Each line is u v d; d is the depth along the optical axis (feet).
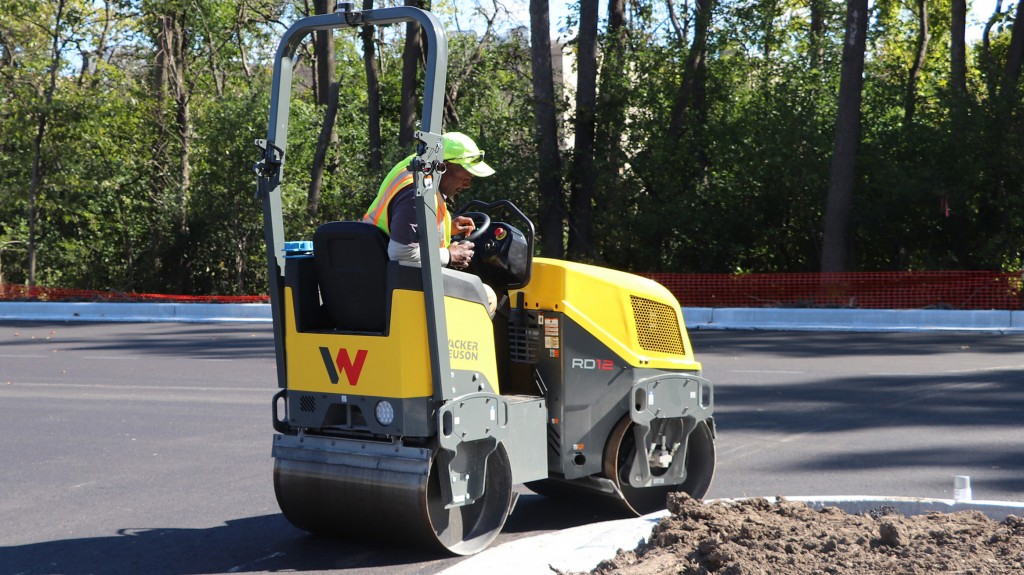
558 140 87.97
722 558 13.15
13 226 106.22
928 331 58.39
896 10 98.27
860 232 77.87
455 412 15.80
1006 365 42.45
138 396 37.17
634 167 83.66
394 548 17.54
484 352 16.75
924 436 27.73
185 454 26.71
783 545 13.61
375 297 16.15
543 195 80.23
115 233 103.19
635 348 19.01
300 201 88.58
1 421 32.07
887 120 80.53
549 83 80.28
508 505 17.17
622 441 19.53
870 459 24.90
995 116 72.49
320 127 95.76
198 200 95.40
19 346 56.80
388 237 16.24
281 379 17.37
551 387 18.48
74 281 102.89
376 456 16.08
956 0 78.13
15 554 17.84
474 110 100.78
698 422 20.08
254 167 16.80
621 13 86.07
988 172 72.59
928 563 12.77
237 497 21.98
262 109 93.86
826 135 77.77
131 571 16.72
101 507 21.22
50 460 26.09
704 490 20.47
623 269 84.02
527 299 18.69
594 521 19.65
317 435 16.93
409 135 86.89
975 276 66.90
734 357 46.42
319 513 17.21
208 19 107.76
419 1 84.89
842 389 36.42
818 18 86.53
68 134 95.40
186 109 103.14
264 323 71.51
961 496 16.42
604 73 83.41
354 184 90.68
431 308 15.42
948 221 76.02
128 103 100.68
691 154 82.84
